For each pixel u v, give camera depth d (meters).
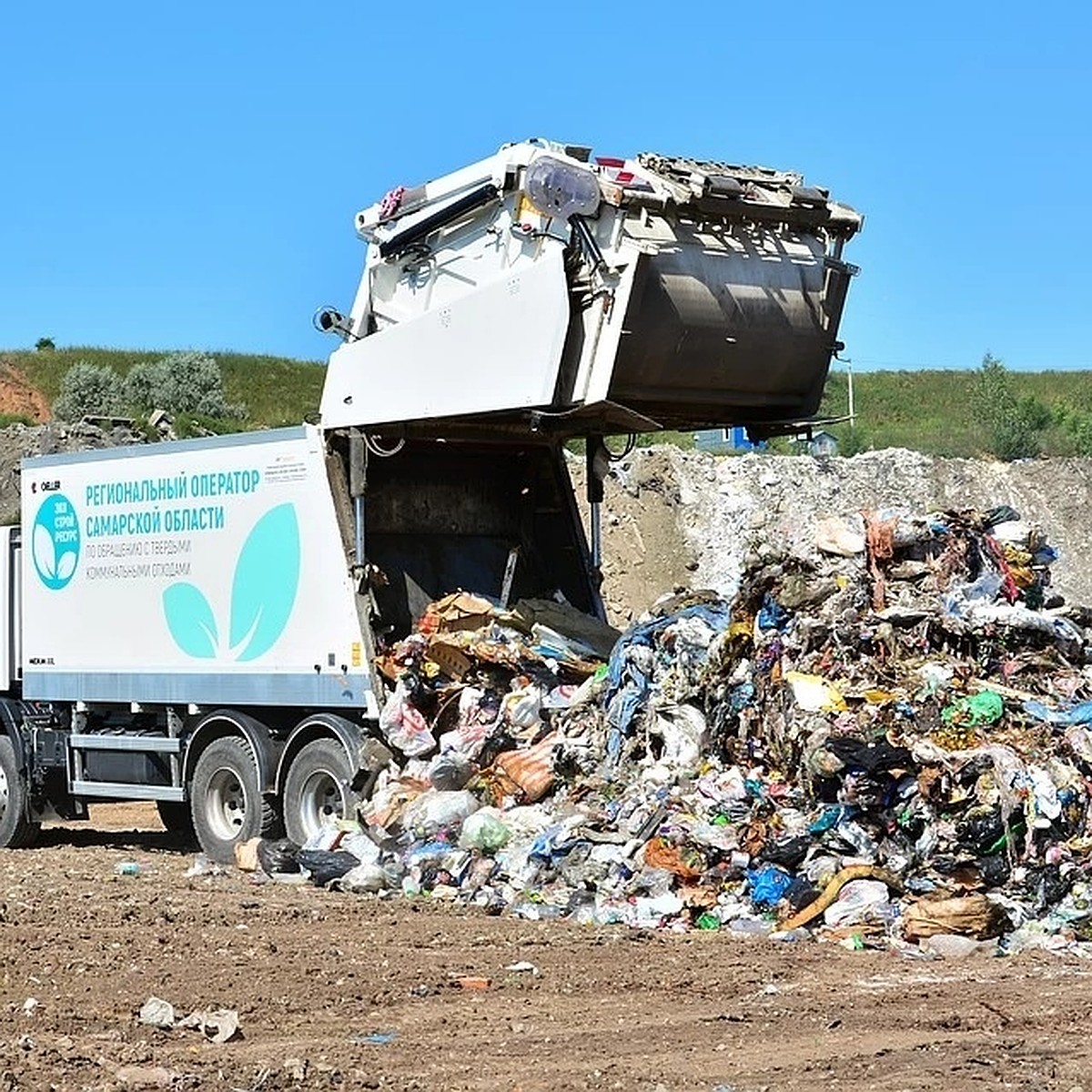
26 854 22.56
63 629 23.08
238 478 20.80
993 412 65.50
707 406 18.80
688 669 17.38
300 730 20.03
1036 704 15.79
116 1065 10.28
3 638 24.14
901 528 17.19
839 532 17.33
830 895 14.78
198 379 73.31
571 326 17.81
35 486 23.47
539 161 17.88
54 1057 10.38
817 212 18.56
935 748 15.16
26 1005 11.91
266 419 74.88
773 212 18.23
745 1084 9.71
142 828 26.47
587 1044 10.87
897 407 78.69
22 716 23.75
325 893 17.70
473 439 20.30
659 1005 12.08
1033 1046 10.61
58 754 23.30
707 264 17.91
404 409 19.28
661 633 17.97
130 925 15.52
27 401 77.62
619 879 16.08
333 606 19.66
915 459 48.34
